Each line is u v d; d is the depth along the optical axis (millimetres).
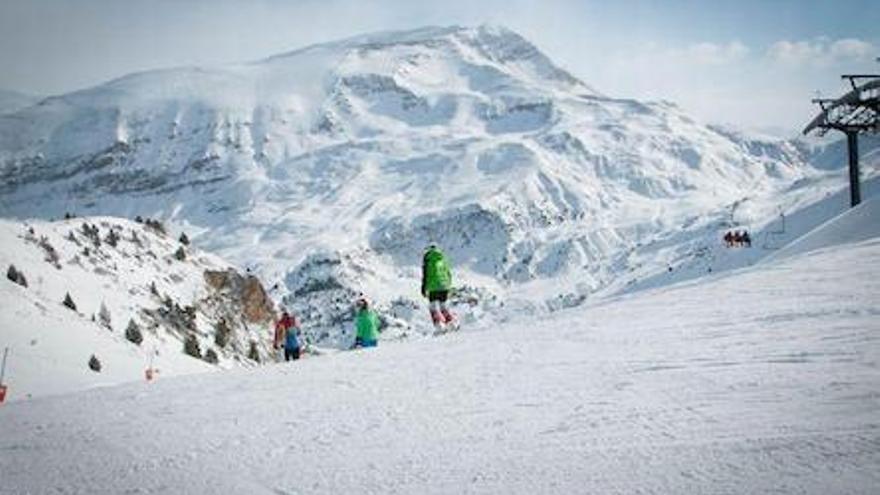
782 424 6469
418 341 16719
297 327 27062
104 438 9461
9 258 96250
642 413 7508
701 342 11008
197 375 15422
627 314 15516
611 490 5516
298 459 7449
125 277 112688
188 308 113562
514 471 6254
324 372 13203
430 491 6020
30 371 66938
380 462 7012
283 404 10523
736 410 7121
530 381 9961
